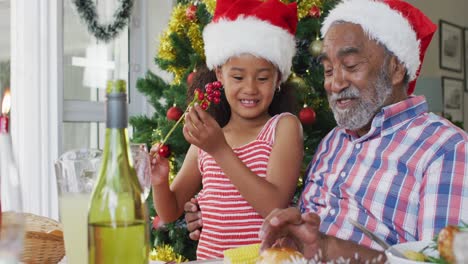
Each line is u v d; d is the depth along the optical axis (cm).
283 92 176
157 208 158
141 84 235
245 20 156
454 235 62
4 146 66
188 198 167
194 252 221
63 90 305
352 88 126
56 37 293
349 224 122
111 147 73
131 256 72
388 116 124
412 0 407
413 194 117
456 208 109
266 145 151
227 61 158
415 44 129
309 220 86
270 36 155
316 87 211
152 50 339
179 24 225
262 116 160
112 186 72
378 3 128
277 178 144
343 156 132
